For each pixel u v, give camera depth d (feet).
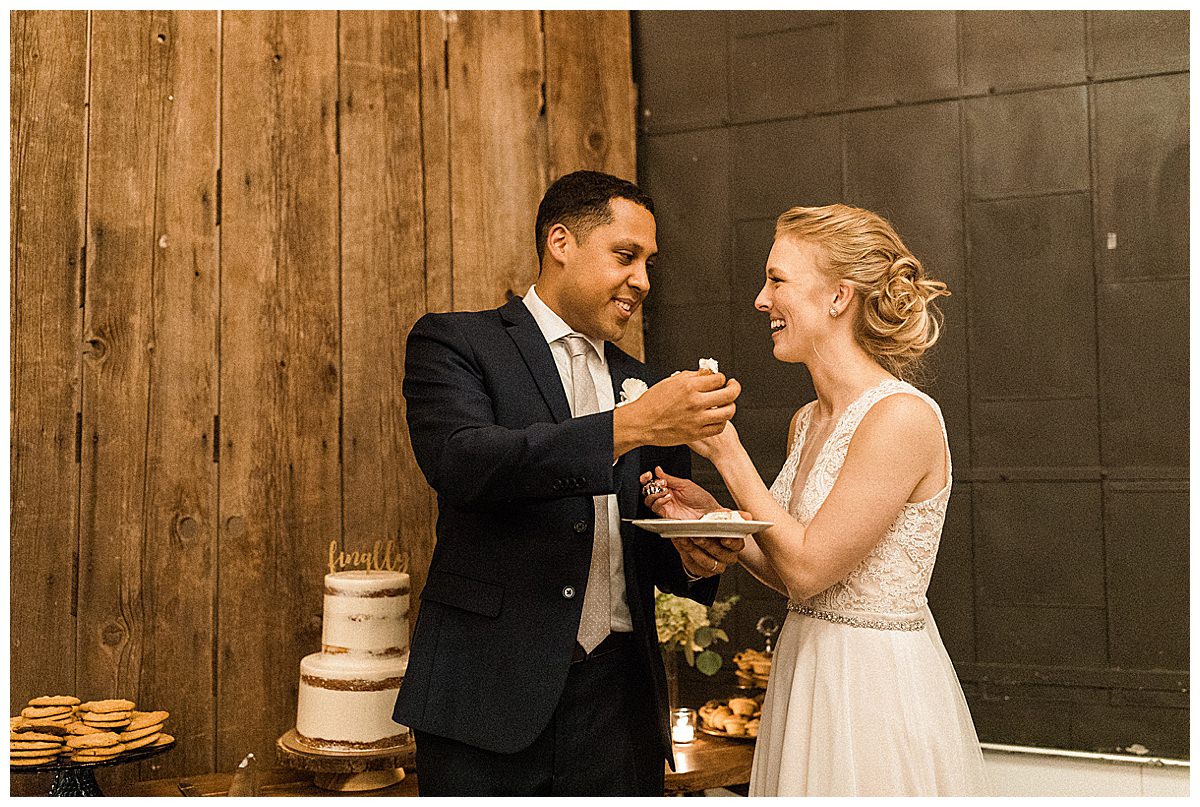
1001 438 10.30
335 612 8.11
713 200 11.37
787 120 11.17
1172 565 9.73
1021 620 10.12
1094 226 10.13
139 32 8.95
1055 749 9.93
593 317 6.50
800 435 6.56
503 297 10.53
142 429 8.75
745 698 10.12
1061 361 10.16
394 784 8.22
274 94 9.52
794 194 11.10
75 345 8.52
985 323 10.41
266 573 9.18
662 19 11.66
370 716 7.91
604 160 11.25
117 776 8.48
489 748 5.75
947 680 6.00
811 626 5.98
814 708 5.79
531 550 6.01
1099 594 9.91
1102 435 10.01
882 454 5.61
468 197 10.42
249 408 9.21
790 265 6.21
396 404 9.90
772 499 5.73
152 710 8.65
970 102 10.57
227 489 9.07
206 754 8.84
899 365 6.61
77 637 8.38
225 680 8.95
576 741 6.08
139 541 8.68
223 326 9.15
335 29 9.87
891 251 6.15
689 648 9.54
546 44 11.02
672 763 6.53
